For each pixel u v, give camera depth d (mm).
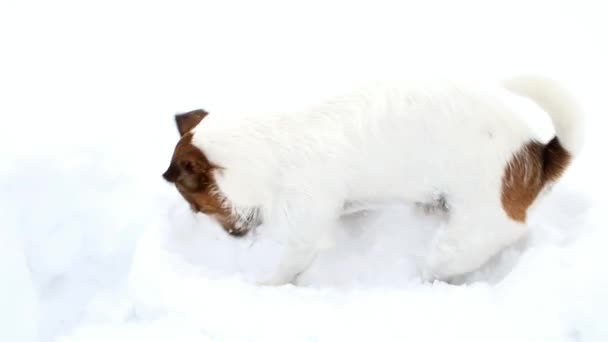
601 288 1356
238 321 1390
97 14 2229
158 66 1974
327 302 1409
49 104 1807
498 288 1407
